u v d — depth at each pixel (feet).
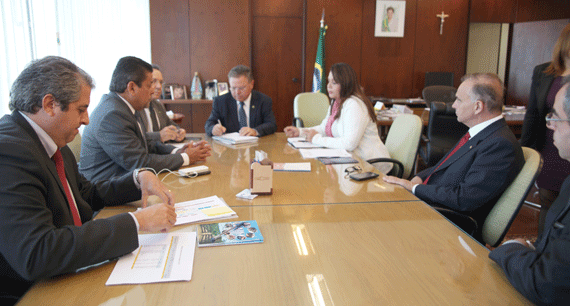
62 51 14.55
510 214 5.35
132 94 6.80
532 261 2.97
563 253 2.78
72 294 2.89
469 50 24.00
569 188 3.63
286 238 3.90
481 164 5.51
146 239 3.78
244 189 5.49
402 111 14.69
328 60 21.42
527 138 8.09
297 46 20.99
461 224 5.67
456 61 22.54
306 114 14.74
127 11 18.01
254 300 2.85
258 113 10.91
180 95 19.27
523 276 2.93
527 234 9.97
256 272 3.24
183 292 2.94
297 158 7.54
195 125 19.79
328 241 3.84
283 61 21.02
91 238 3.17
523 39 22.72
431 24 21.95
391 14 21.42
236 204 4.87
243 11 19.40
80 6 15.55
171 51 19.16
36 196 3.23
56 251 2.99
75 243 3.08
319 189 5.54
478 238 5.83
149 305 2.78
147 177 4.75
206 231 3.99
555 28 21.03
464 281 3.13
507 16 22.45
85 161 6.64
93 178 6.60
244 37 19.62
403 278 3.17
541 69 7.71
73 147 7.74
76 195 4.36
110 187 4.81
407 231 4.09
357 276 3.19
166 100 18.60
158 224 3.65
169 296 2.89
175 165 6.56
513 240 3.94
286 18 20.63
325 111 14.82
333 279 3.14
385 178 6.02
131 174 4.86
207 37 19.35
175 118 14.37
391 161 8.14
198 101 18.74
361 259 3.48
